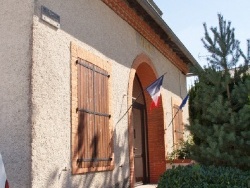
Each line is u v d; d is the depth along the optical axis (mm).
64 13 6156
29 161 4922
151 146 11164
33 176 4918
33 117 5051
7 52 5328
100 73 7137
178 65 13383
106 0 7742
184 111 13898
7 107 5168
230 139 6375
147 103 11367
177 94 13094
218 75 6980
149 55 10406
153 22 9906
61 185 5523
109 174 7129
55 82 5664
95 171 6523
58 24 5891
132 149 8336
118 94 7945
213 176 5750
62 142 5672
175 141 12047
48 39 5609
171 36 10609
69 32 6242
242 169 6547
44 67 5426
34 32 5281
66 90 5949
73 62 6215
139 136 10938
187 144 7691
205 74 7223
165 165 10805
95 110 6773
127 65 8641
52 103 5531
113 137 7465
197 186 5645
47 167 5242
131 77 8750
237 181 5605
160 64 11406
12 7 5461
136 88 11102
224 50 7109
